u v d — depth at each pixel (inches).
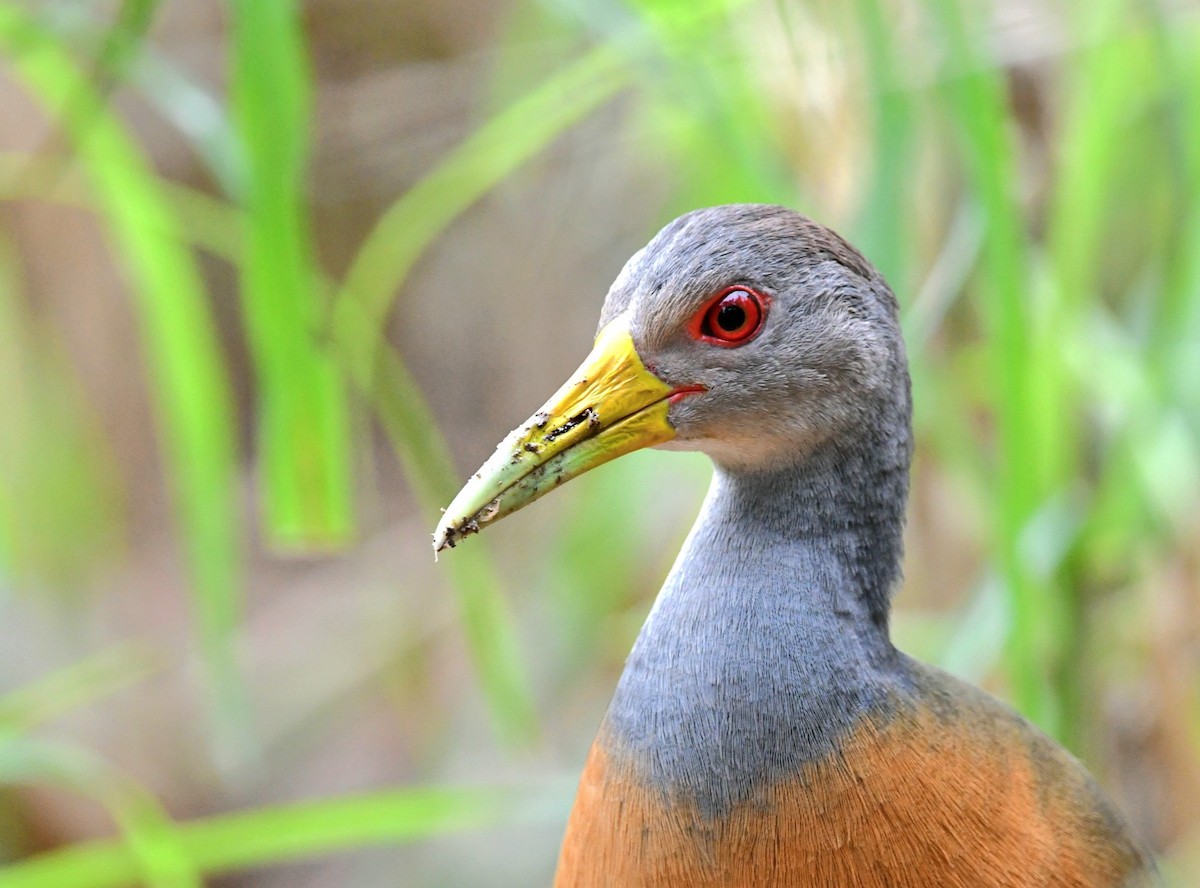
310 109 113.9
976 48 110.8
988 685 115.8
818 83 112.8
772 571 107.8
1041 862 107.3
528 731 114.8
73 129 111.4
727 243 108.0
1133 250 115.6
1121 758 116.3
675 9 111.4
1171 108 112.7
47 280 133.8
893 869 107.0
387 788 135.6
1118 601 115.2
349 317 112.4
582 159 134.0
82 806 126.5
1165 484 113.7
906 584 117.3
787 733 107.3
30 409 128.3
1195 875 114.5
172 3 134.3
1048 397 112.5
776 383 107.9
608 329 108.2
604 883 107.6
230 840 111.3
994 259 110.7
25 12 111.5
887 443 108.2
